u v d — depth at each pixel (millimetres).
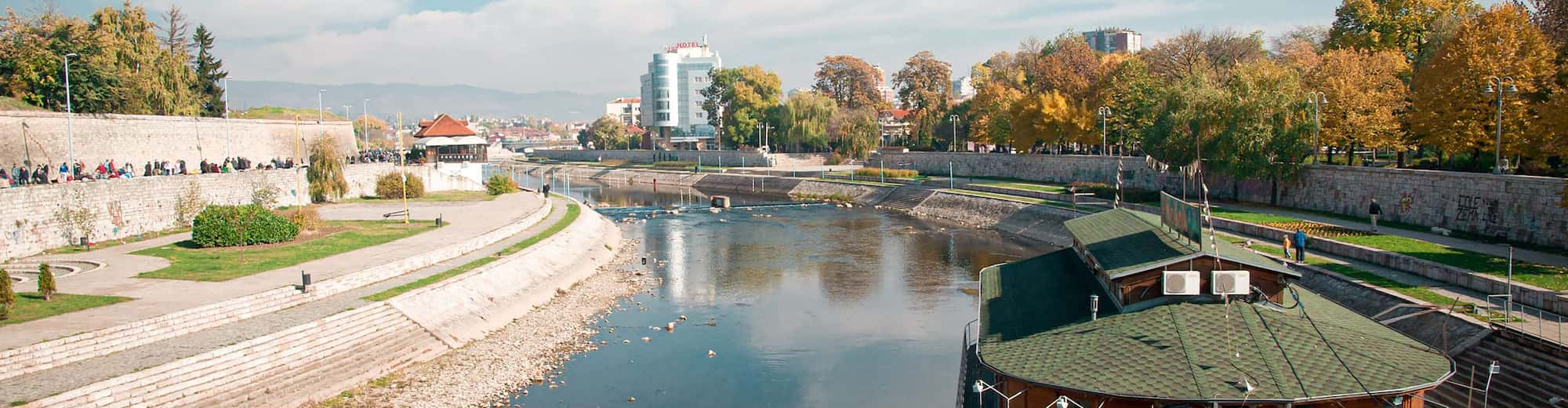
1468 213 57312
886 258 73688
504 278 56875
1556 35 63344
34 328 37469
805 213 112062
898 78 184000
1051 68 120062
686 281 64688
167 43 121125
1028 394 24922
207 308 41344
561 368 42719
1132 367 24016
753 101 198000
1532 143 56656
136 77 94000
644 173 191375
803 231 93250
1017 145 120500
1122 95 105000
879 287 61500
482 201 101250
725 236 89812
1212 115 78250
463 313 49312
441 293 50031
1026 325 28953
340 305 45094
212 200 77188
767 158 174250
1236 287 26578
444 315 48000
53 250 59281
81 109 84312
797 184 146000
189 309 40812
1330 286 45438
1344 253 51875
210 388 34906
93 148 80250
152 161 87125
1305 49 111875
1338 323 26891
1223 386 22734
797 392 39562
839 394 39344
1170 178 92250
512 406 37156
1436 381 22781
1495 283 39719
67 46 85625
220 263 54344
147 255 57500
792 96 189750
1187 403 22453
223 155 98125
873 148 171500
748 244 83750
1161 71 110688
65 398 31047
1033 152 137375
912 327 50438
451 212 87812
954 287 61000
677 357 44750
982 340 28359
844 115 182625
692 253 78312
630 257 76562
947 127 159125
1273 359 23859
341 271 51312
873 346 46750
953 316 52750
